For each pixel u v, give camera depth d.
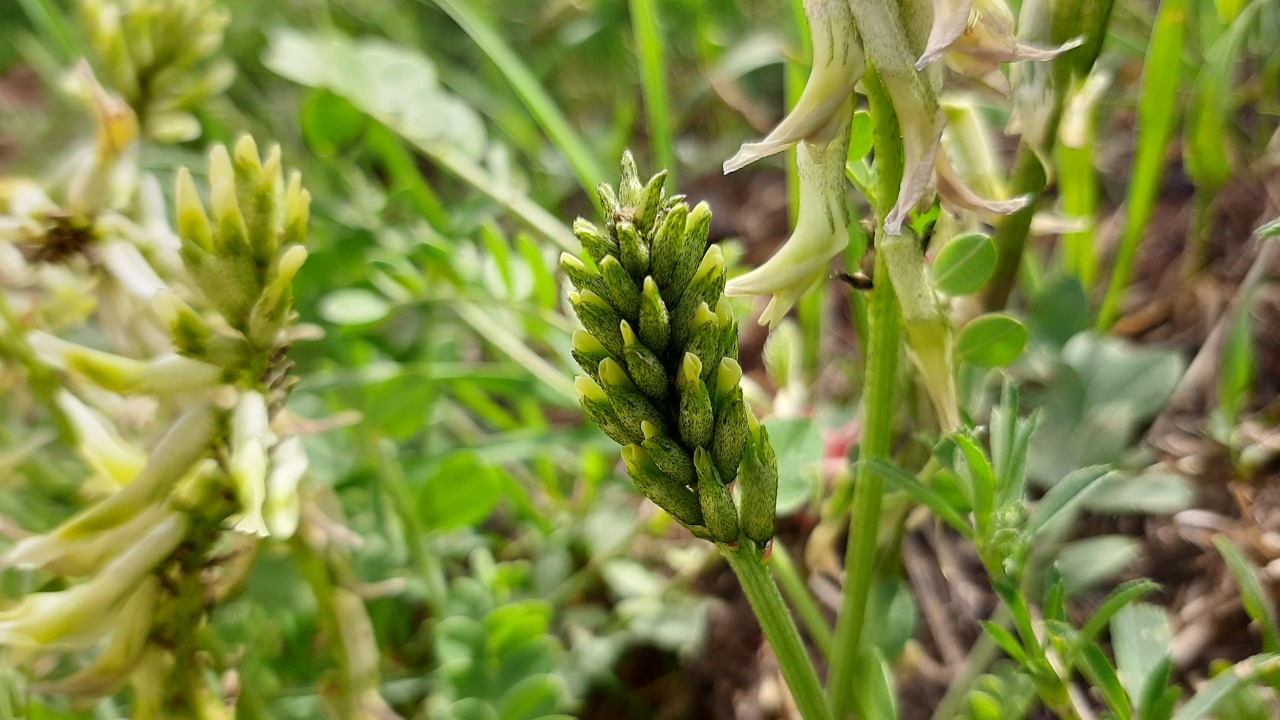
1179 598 0.31
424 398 0.34
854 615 0.26
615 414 0.21
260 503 0.24
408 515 0.32
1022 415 0.30
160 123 0.30
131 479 0.25
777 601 0.23
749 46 0.48
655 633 0.33
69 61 0.38
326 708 0.27
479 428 0.43
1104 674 0.24
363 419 0.33
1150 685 0.23
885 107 0.23
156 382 0.24
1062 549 0.29
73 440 0.27
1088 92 0.26
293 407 0.33
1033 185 0.27
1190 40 0.38
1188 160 0.34
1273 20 0.36
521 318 0.37
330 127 0.39
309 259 0.38
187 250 0.24
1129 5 0.42
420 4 0.58
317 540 0.26
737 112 0.52
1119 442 0.29
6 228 0.27
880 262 0.24
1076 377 0.30
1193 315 0.35
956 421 0.24
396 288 0.37
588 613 0.34
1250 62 0.39
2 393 0.30
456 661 0.30
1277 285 0.34
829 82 0.22
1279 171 0.36
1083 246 0.32
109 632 0.24
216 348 0.24
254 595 0.30
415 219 0.43
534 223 0.39
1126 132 0.43
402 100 0.39
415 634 0.35
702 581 0.35
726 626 0.34
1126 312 0.36
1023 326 0.25
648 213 0.21
